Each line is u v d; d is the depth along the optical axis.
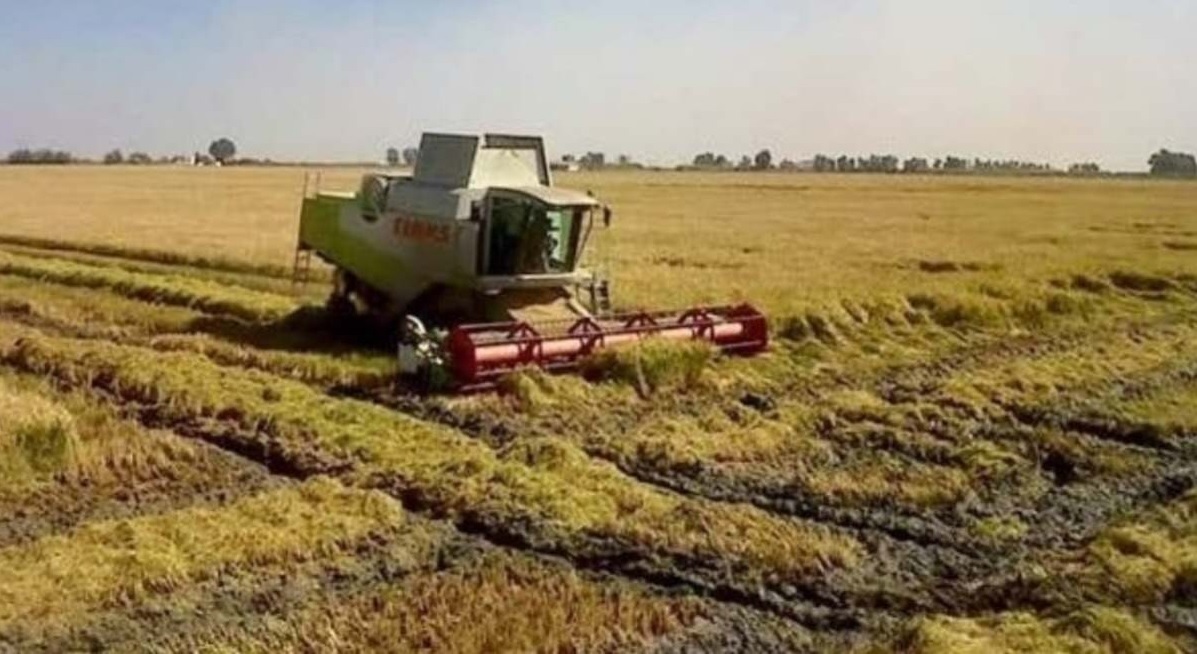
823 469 13.05
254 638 8.04
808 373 18.31
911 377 18.39
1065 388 17.66
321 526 10.10
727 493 12.10
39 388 15.19
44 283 26.70
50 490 11.17
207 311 23.03
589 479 11.93
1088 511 11.84
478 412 14.93
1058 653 7.91
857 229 46.91
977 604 9.16
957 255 34.81
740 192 84.88
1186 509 11.51
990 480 12.80
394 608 8.63
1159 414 15.98
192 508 10.69
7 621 8.15
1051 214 59.66
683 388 16.67
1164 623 8.66
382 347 19.05
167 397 14.76
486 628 8.29
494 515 10.83
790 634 8.66
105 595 8.60
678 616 8.83
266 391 15.03
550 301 19.06
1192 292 29.50
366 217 19.98
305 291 25.70
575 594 9.06
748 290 25.00
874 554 10.41
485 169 19.06
